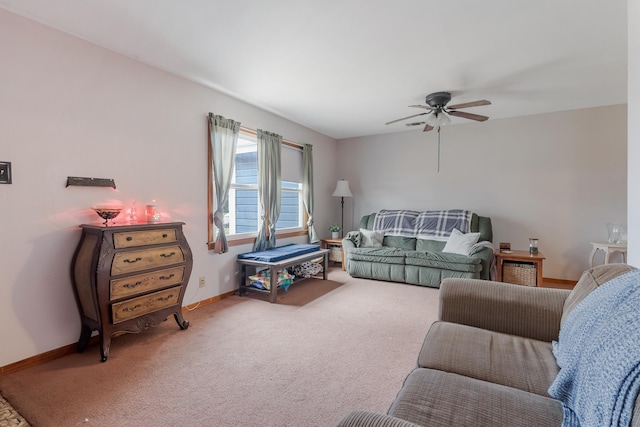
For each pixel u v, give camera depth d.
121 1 1.93
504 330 1.60
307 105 3.98
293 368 2.05
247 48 2.52
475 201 4.81
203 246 3.34
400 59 2.72
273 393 1.79
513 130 4.53
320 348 2.34
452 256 3.90
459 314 1.69
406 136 5.36
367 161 5.72
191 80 3.17
